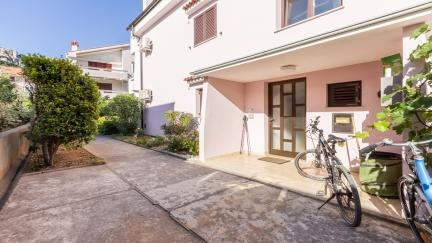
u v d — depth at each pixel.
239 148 7.06
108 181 4.44
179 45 9.20
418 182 2.04
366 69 4.53
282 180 4.29
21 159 5.86
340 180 2.89
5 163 4.41
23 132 6.23
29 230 2.62
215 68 5.42
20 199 3.53
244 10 5.84
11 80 8.34
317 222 2.76
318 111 5.34
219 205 3.27
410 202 2.16
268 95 6.72
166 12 10.09
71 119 5.27
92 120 5.69
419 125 2.63
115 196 3.66
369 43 3.46
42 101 4.91
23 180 4.50
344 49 3.76
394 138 4.11
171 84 9.88
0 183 3.94
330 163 3.16
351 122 4.75
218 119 6.42
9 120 6.31
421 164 1.95
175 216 2.94
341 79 4.92
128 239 2.44
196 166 5.62
